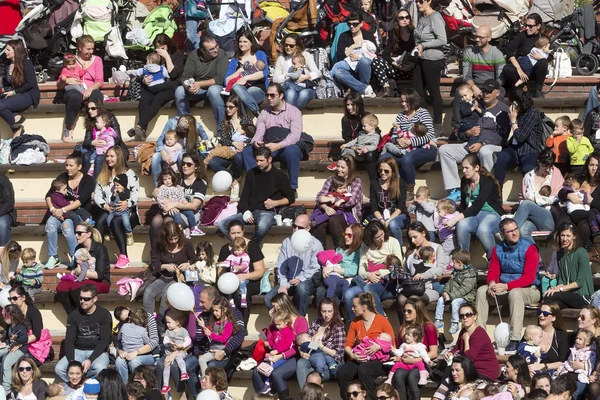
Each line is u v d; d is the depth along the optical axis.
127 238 22.28
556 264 20.05
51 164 23.73
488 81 22.27
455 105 22.75
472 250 21.16
